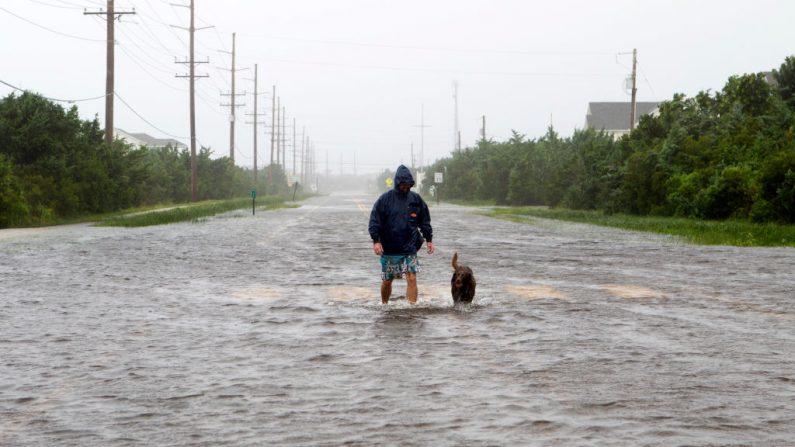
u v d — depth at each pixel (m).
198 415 11.34
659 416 11.18
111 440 10.20
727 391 12.62
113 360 15.13
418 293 25.17
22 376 13.79
